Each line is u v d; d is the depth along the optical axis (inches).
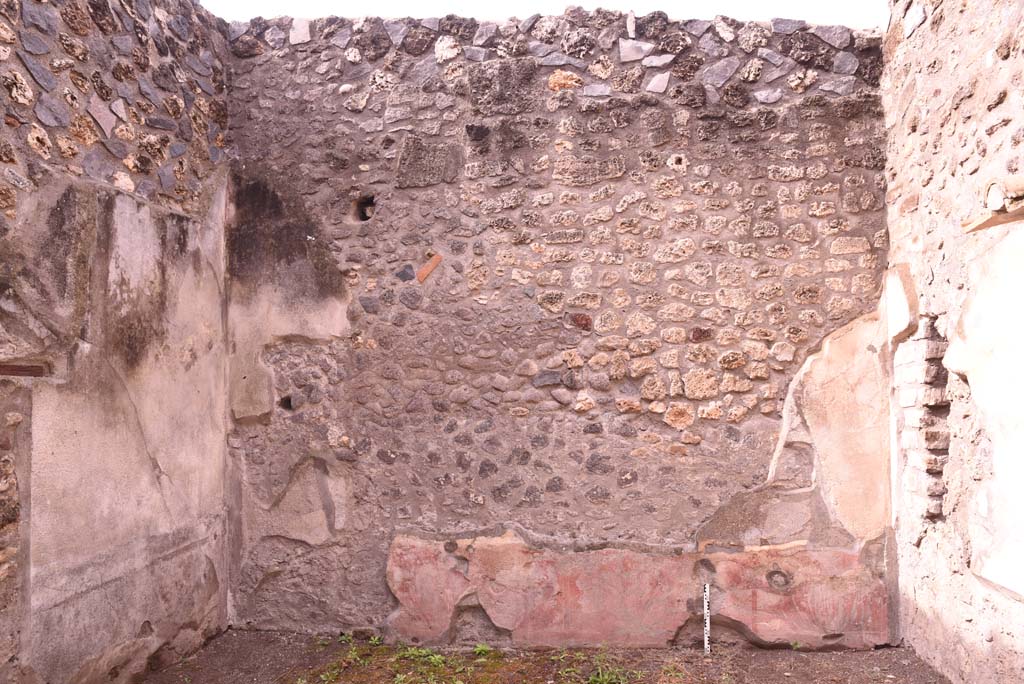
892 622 134.6
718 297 139.7
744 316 139.2
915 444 125.3
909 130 127.8
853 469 136.5
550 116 143.9
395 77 147.9
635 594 138.3
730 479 138.2
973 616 109.1
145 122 124.3
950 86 113.1
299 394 147.6
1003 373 99.0
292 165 149.3
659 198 141.3
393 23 148.6
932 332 121.3
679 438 139.3
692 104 141.1
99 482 111.0
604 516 139.6
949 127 113.4
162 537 126.3
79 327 107.0
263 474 147.9
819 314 138.0
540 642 139.2
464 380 143.9
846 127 139.0
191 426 135.6
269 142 149.5
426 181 146.3
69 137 106.3
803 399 137.5
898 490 133.2
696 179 140.8
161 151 128.3
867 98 138.9
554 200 143.2
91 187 110.1
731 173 140.3
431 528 142.7
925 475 121.4
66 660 103.6
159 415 126.0
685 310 140.1
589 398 141.2
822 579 135.9
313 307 147.7
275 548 147.3
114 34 117.3
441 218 145.8
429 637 141.4
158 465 125.5
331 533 145.6
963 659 112.2
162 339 127.3
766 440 137.9
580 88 143.4
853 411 136.8
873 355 136.7
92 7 112.3
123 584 116.2
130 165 120.0
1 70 94.1
